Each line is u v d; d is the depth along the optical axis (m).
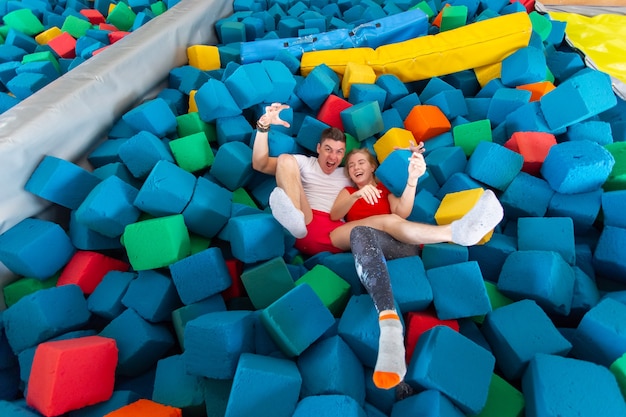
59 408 1.33
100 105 2.43
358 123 2.55
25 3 4.43
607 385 1.25
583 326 1.50
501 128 2.61
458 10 3.65
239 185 2.37
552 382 1.27
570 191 2.09
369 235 1.67
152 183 1.95
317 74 2.79
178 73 3.12
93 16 4.45
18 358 1.63
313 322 1.52
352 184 2.28
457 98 2.80
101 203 1.89
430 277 1.70
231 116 2.63
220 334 1.41
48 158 2.02
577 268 1.82
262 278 1.76
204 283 1.77
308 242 2.09
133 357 1.61
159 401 1.48
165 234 1.81
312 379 1.42
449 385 1.32
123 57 2.66
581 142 2.10
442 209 2.03
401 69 3.10
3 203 1.87
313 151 2.64
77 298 1.78
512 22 2.97
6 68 3.38
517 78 2.83
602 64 3.44
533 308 1.56
